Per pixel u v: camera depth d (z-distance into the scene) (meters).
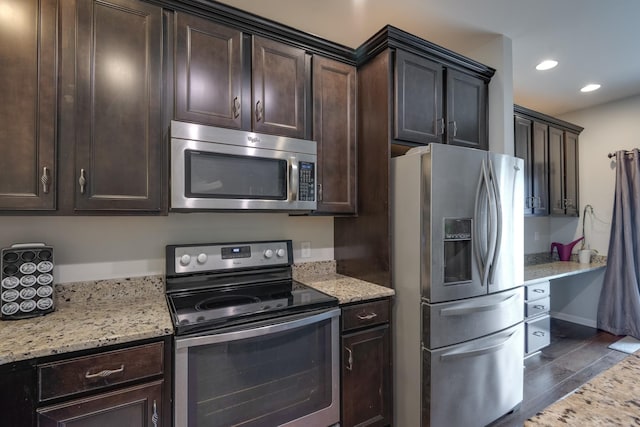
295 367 1.50
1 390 1.01
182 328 1.25
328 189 1.99
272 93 1.79
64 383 1.08
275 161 1.72
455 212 1.79
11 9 1.26
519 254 2.13
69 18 1.34
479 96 2.34
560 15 2.08
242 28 1.72
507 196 2.05
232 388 1.34
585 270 3.38
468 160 1.84
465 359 1.81
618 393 0.71
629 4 1.98
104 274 1.67
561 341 3.36
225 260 1.87
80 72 1.35
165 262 1.78
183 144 1.48
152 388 1.20
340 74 2.05
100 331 1.19
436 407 1.71
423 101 2.02
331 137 2.00
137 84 1.46
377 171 1.98
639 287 3.38
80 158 1.35
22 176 1.26
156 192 1.50
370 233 2.04
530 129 3.25
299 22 2.18
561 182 3.59
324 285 1.96
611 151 3.62
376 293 1.79
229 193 1.59
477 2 1.95
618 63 2.72
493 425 2.02
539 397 2.34
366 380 1.74
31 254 1.38
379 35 1.91
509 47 2.37
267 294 1.74
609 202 3.63
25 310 1.35
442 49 2.05
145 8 1.49
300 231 2.25
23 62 1.27
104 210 1.40
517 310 2.10
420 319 1.75
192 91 1.58
